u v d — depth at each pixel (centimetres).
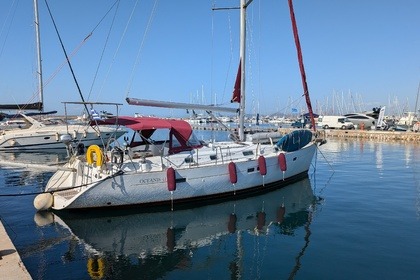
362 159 2227
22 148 2434
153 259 697
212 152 1133
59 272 629
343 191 1280
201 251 739
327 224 895
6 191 1273
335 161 2131
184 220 948
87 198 920
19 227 863
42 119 2736
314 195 1218
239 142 1320
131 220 938
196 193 1059
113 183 938
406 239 777
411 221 906
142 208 997
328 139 3941
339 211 1014
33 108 2358
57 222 907
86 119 1036
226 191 1118
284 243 774
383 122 4844
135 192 967
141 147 1110
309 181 1462
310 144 1462
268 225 907
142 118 1108
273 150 1316
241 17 1311
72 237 808
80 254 714
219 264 672
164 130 1105
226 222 935
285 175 1320
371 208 1040
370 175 1627
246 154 1219
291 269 643
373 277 602
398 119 6444
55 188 1031
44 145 2462
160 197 1004
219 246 766
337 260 674
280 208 1059
